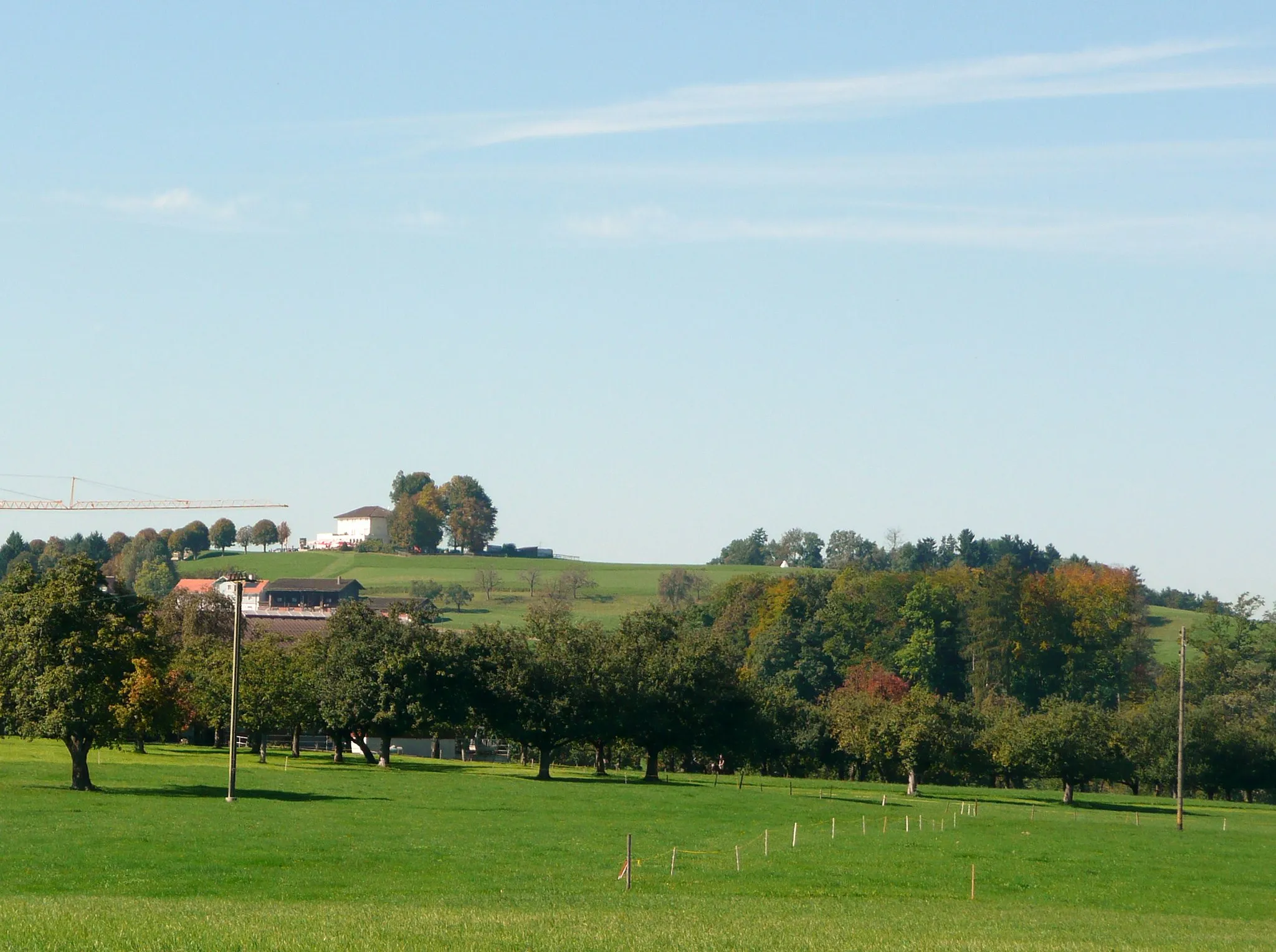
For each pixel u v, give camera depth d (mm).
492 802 122938
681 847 93688
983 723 196625
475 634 178125
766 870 83000
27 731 112188
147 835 83375
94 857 72875
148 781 127188
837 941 47188
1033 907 72938
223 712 169750
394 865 76000
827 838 105750
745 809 128125
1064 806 171125
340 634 180250
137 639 118062
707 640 184750
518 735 170125
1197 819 157125
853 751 188625
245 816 98500
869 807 141125
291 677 175750
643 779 177000
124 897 58750
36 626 113750
